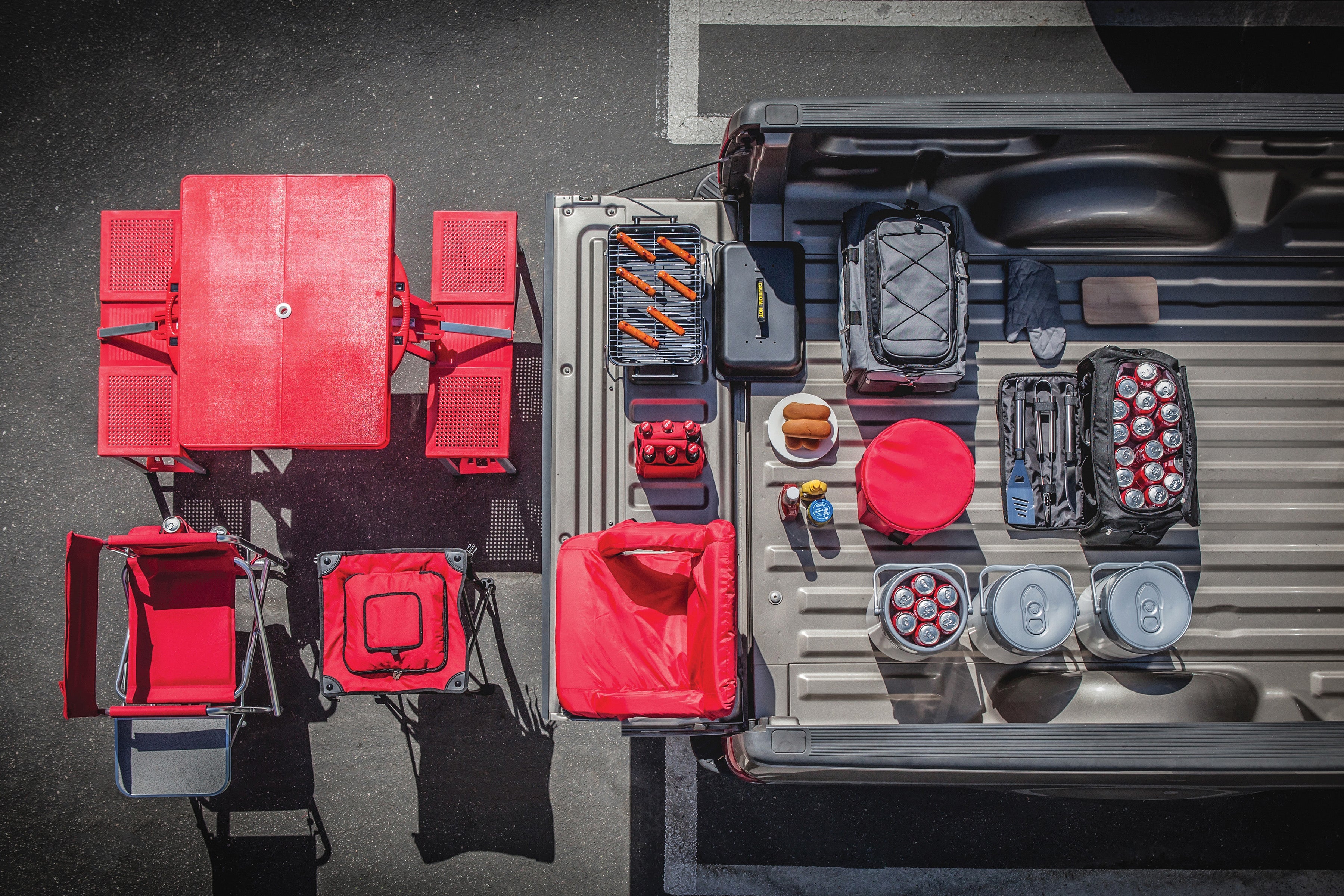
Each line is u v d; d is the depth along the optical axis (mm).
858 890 4031
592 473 3234
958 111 2945
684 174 4270
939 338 3010
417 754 4078
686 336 3152
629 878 4039
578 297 3324
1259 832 4051
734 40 4504
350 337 3295
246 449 3316
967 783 2861
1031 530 3197
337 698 4102
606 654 2832
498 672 4117
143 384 3615
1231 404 3314
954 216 3188
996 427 3285
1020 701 3107
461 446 3658
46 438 4246
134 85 4426
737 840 4051
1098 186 3248
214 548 3484
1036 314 3338
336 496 4219
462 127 4438
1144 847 4051
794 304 3238
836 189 3354
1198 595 3184
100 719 4121
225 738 3604
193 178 3312
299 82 4445
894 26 4531
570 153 4438
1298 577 3197
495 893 4020
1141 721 3109
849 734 2736
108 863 4031
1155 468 2982
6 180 4367
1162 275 3395
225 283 3291
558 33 4484
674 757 4078
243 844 4039
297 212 3320
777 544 3184
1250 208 3312
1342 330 3355
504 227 3738
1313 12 4547
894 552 3170
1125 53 4543
